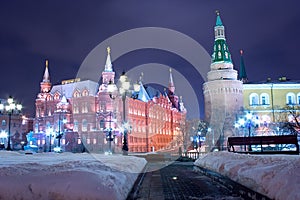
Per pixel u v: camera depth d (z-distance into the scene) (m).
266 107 86.56
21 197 6.72
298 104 85.81
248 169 9.73
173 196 10.46
